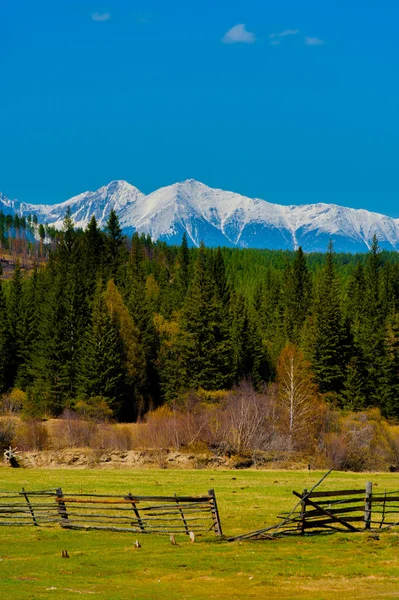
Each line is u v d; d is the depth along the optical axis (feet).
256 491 244.83
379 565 128.77
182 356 625.41
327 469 352.49
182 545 149.59
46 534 163.43
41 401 586.04
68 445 373.40
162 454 352.90
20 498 218.38
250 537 154.61
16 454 347.77
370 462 373.81
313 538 154.61
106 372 579.89
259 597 107.65
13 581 117.91
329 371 617.21
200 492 240.94
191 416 391.65
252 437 370.12
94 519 178.09
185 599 106.01
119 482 268.62
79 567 129.49
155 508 164.14
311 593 110.11
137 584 116.88
